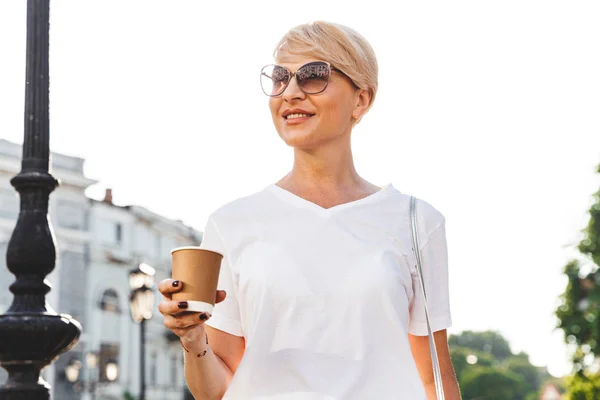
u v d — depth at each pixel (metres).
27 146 3.58
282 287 2.41
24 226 3.49
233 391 2.36
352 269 2.44
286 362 2.37
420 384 2.39
